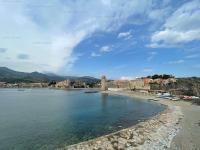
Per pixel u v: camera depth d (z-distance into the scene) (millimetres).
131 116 59938
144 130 33500
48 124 47000
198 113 58281
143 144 27141
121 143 27094
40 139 34062
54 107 86125
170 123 41344
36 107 86062
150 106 90250
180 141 28641
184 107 75688
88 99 138500
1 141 32969
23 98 146875
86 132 38812
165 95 136875
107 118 55969
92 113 67000
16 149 29219
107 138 28141
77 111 72500
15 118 55969
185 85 159250
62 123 48219
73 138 34688
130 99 138000
